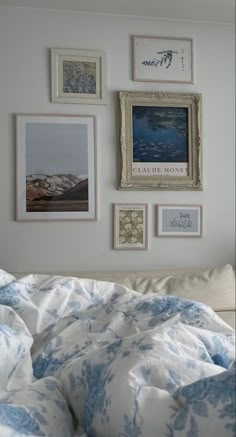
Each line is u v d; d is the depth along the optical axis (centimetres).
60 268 292
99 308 160
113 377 95
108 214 298
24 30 287
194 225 309
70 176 293
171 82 304
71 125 293
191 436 78
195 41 309
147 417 85
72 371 112
